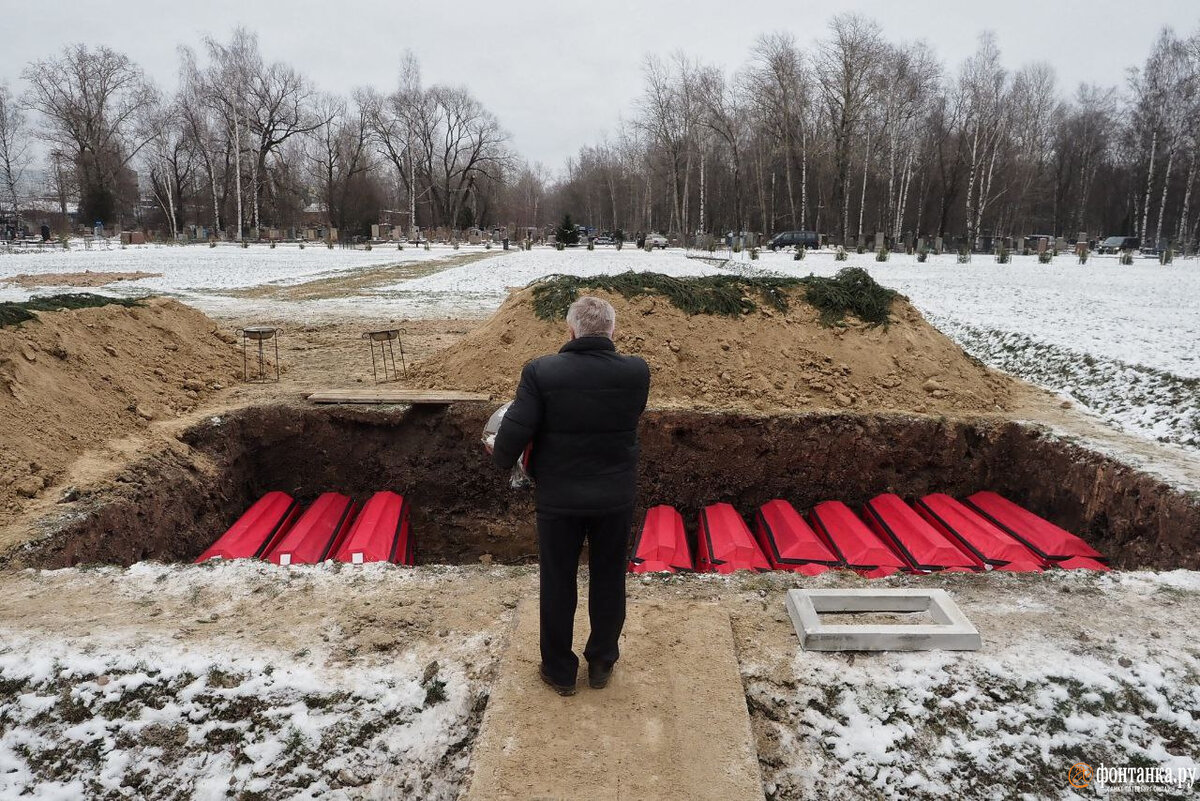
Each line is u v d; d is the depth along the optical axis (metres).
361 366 10.22
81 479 5.76
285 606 4.09
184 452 6.89
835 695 3.44
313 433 7.95
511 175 84.50
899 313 9.16
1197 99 52.44
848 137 50.00
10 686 3.38
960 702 3.41
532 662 3.52
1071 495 7.01
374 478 8.00
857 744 3.25
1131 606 4.18
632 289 8.81
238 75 56.75
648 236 59.56
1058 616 4.06
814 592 4.08
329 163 66.75
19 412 5.97
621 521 3.10
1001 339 12.73
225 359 9.52
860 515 7.82
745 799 2.78
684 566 6.38
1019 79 58.22
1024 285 21.98
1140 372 9.32
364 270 29.30
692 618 3.95
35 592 4.20
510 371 8.41
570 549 3.10
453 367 8.87
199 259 34.44
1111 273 27.62
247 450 7.84
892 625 3.83
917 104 51.56
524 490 7.98
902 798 3.10
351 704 3.35
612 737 3.05
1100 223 72.69
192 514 6.61
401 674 3.51
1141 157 57.97
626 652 3.63
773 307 8.95
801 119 51.38
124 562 5.53
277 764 3.16
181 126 60.47
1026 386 9.77
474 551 8.00
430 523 8.02
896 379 8.45
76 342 7.32
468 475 7.97
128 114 60.62
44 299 8.36
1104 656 3.68
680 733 3.08
